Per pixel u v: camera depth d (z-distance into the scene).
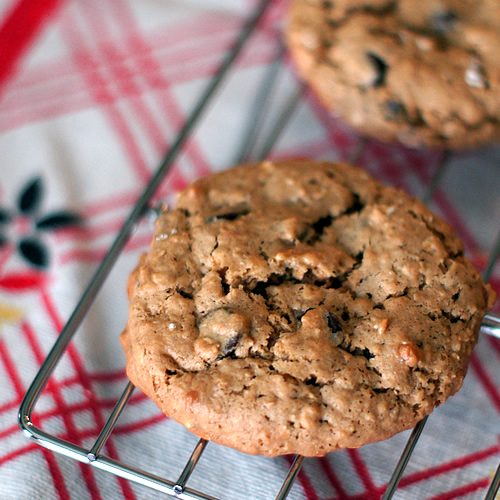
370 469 0.37
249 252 0.35
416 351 0.34
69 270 0.41
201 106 0.41
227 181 0.37
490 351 0.39
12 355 0.39
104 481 0.37
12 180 0.43
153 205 0.38
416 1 0.41
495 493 0.34
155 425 0.38
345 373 0.34
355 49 0.40
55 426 0.37
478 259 0.42
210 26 0.48
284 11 0.48
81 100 0.45
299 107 0.45
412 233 0.36
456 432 0.38
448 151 0.42
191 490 0.34
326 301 0.35
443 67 0.40
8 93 0.45
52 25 0.47
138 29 0.47
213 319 0.34
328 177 0.37
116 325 0.40
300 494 0.36
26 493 0.36
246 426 0.34
